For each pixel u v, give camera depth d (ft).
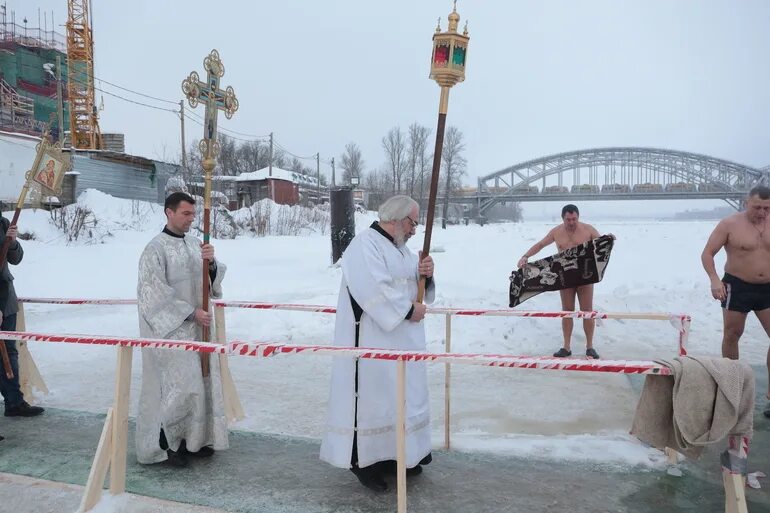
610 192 247.50
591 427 15.21
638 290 31.37
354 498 11.03
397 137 191.21
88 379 20.44
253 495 11.19
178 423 12.46
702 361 9.01
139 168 111.75
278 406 17.29
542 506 10.66
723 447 13.01
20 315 17.39
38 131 110.11
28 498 11.19
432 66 10.50
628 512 10.44
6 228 16.14
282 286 38.09
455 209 249.96
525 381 19.31
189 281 12.82
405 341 11.19
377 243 11.08
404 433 9.75
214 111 13.11
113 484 11.08
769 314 15.93
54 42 145.48
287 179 160.25
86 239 67.21
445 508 10.62
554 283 21.02
